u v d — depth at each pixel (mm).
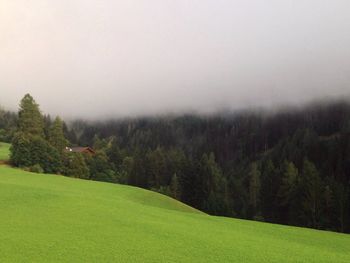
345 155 151875
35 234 29750
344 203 95062
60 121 124688
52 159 106750
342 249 36938
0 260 23422
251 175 134375
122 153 176500
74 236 30000
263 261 28000
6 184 51688
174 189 117062
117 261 25000
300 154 165125
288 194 104375
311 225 94250
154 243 29984
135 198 64000
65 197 46750
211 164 125000
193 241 31859
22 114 110188
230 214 105562
